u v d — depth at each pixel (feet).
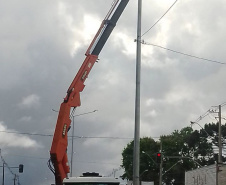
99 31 89.76
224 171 122.72
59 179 78.23
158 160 118.21
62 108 81.25
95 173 73.10
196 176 143.74
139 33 77.10
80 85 85.10
